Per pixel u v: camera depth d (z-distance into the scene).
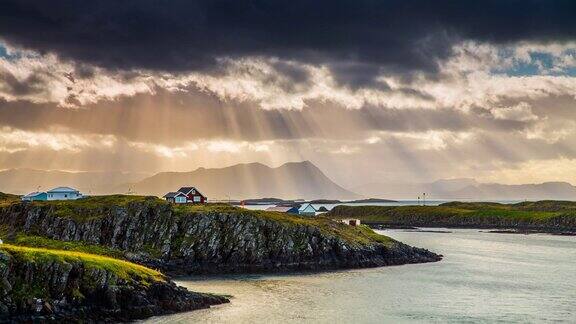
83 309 79.00
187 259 142.12
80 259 85.38
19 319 73.25
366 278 129.50
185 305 90.25
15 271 78.25
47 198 190.75
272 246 148.25
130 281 86.56
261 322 83.56
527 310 94.50
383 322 85.31
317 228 157.00
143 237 148.50
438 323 84.94
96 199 167.00
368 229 185.75
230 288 114.31
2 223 157.25
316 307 95.19
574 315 90.94
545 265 154.88
